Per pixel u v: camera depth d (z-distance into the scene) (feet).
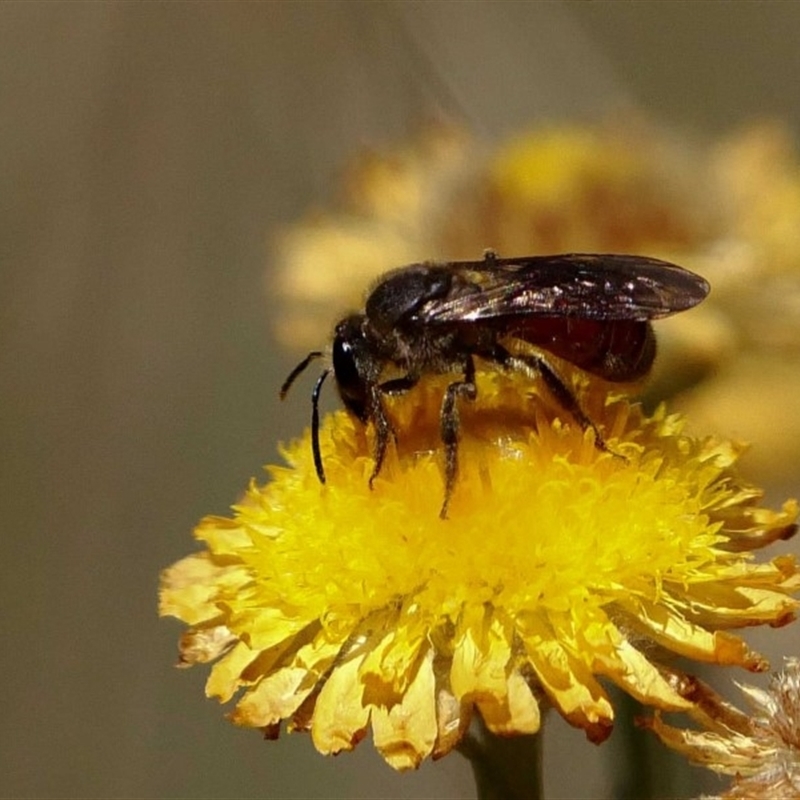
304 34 0.45
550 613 0.31
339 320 0.34
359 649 0.32
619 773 0.37
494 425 0.32
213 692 0.31
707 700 0.31
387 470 0.32
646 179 0.43
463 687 0.31
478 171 0.44
